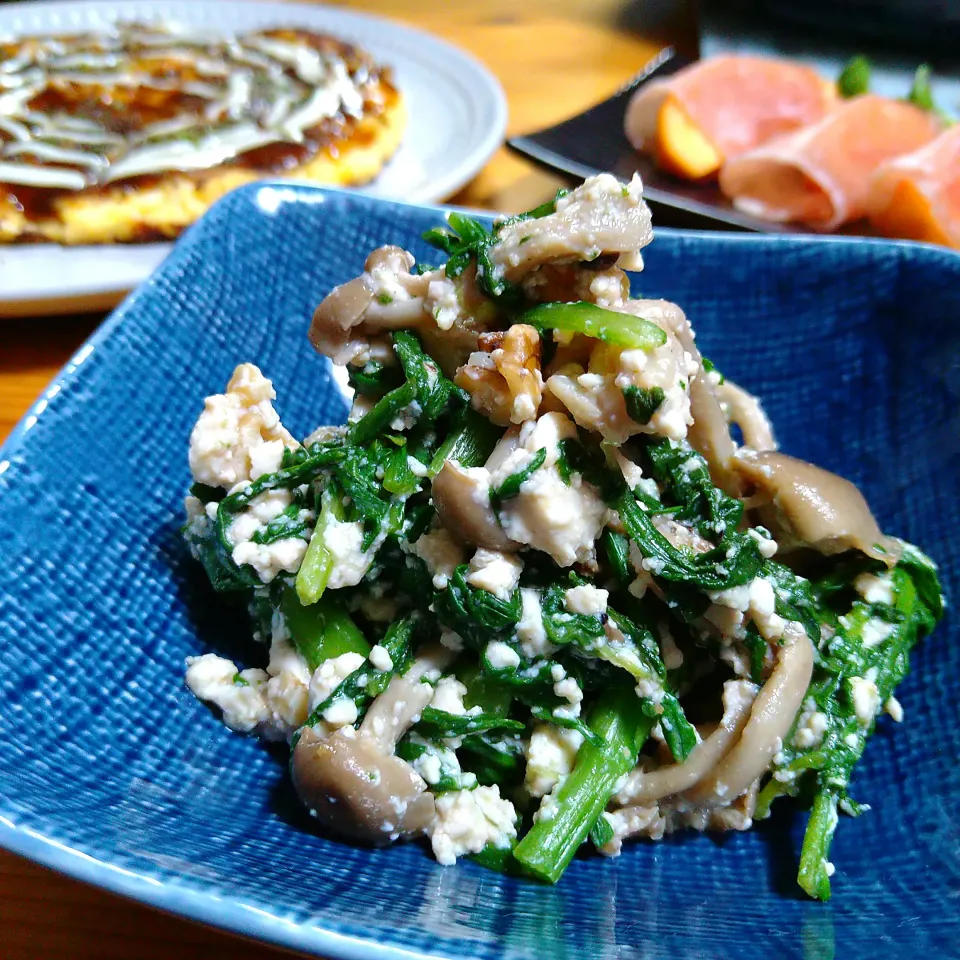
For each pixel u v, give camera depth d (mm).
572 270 168
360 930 122
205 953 150
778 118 343
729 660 167
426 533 168
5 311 258
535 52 426
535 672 161
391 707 157
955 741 169
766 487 183
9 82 336
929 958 133
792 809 168
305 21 409
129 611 170
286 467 177
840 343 219
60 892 155
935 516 197
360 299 177
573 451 166
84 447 175
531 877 151
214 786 156
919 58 396
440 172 312
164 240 285
